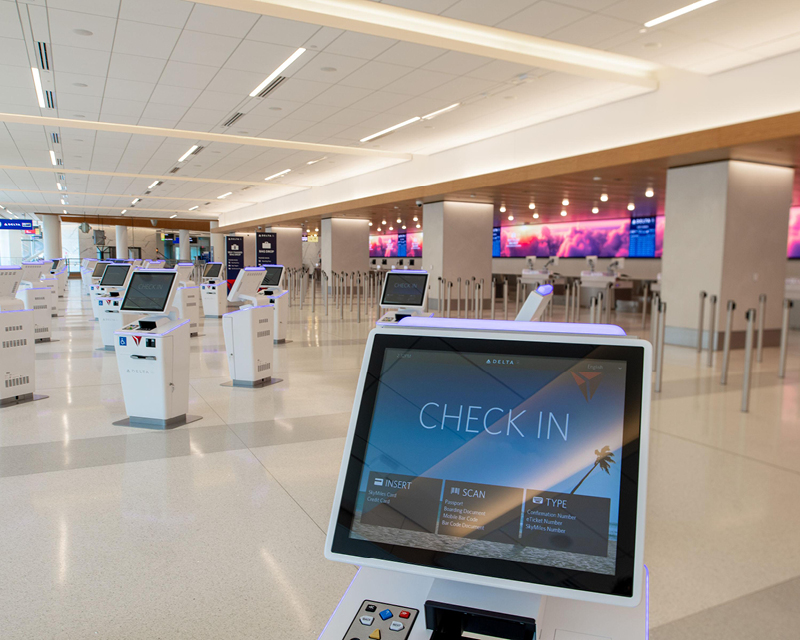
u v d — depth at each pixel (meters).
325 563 2.67
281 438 4.57
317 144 13.58
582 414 0.90
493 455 0.92
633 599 0.78
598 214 20.72
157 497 3.41
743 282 9.20
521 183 11.85
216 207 29.83
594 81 8.72
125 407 5.38
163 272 5.02
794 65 7.41
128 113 10.49
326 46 7.03
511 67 7.89
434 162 14.57
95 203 28.16
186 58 7.50
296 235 28.14
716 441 4.48
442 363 0.99
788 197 9.53
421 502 0.91
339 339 10.22
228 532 2.97
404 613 0.92
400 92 9.10
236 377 6.52
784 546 2.83
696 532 2.98
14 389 5.66
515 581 0.82
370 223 25.23
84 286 23.22
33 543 2.85
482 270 15.88
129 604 2.34
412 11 6.40
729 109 8.12
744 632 2.17
